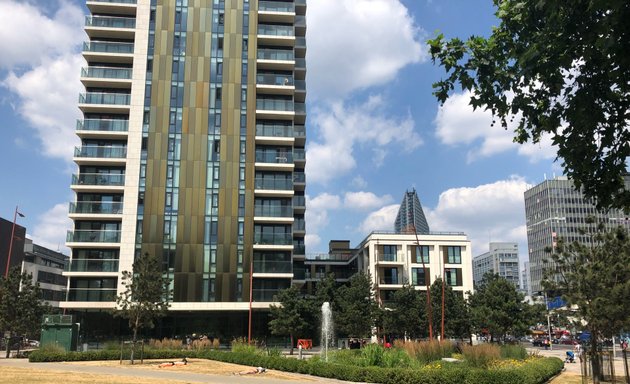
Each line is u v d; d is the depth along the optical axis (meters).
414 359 27.52
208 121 61.00
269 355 32.47
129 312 32.62
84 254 57.38
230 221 58.81
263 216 59.81
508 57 7.69
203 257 57.53
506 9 7.99
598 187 7.57
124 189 58.28
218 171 59.94
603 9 6.05
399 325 52.38
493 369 22.62
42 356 32.84
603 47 6.02
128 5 63.03
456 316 51.94
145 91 60.88
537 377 24.27
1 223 84.00
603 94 7.17
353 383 22.80
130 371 26.83
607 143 7.28
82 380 21.52
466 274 73.31
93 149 58.97
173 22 62.97
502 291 41.88
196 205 58.72
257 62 63.97
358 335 51.59
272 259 59.78
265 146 63.12
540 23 7.55
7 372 24.36
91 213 57.19
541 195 153.12
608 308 20.02
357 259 79.88
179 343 44.59
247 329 57.66
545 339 79.50
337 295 53.56
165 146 59.69
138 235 57.50
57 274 96.44
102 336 55.31
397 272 72.44
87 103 59.88
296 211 66.62
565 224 147.00
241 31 63.81
